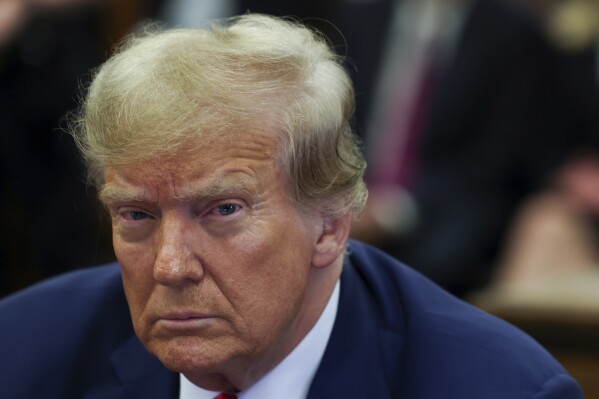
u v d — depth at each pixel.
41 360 4.79
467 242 9.64
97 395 4.65
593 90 10.05
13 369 4.78
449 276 9.57
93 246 8.73
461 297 9.65
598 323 6.15
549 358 4.45
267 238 3.88
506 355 4.36
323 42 4.35
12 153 8.59
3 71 8.57
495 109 10.09
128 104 3.79
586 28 10.14
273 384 4.34
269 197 3.88
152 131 3.72
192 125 3.73
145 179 3.78
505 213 9.86
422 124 10.09
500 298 6.46
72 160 8.66
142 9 9.20
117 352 4.74
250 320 3.91
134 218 3.93
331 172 4.07
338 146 4.10
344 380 4.38
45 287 5.09
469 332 4.47
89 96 4.02
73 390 4.73
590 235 8.59
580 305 6.21
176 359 3.95
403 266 4.88
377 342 4.52
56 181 8.69
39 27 8.67
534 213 8.78
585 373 6.20
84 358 4.79
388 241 9.55
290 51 4.00
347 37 10.22
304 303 4.27
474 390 4.25
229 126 3.77
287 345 4.30
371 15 10.36
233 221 3.84
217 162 3.76
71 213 8.70
